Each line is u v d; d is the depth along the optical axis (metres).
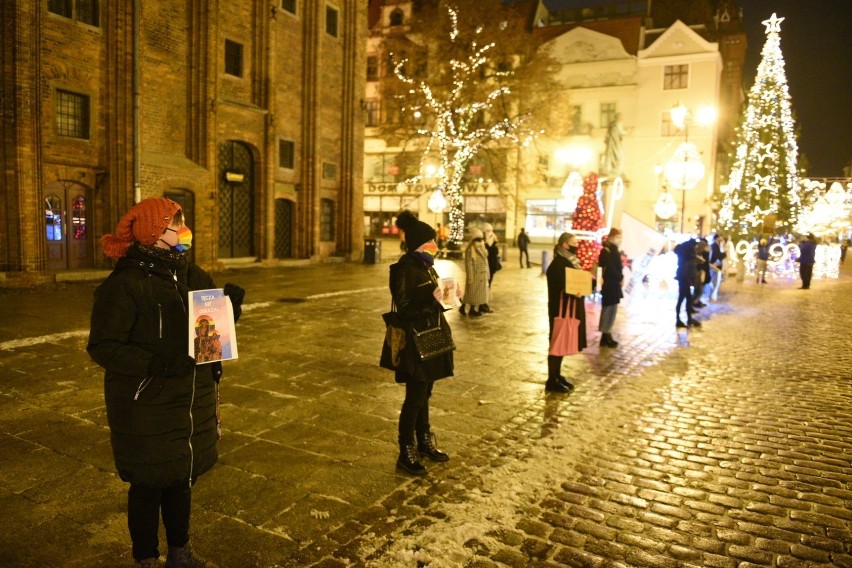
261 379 7.27
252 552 3.54
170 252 3.00
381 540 3.71
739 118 29.88
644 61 41.50
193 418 2.98
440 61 33.25
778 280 24.62
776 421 6.23
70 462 4.72
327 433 5.52
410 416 4.68
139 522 2.98
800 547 3.79
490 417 6.14
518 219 45.34
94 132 16.83
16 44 14.66
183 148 19.73
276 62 23.36
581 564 3.52
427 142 37.09
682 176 18.41
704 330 11.73
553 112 33.25
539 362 8.60
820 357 9.41
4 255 15.16
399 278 4.61
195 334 2.87
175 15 19.06
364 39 27.86
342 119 27.30
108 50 16.84
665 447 5.42
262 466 4.76
